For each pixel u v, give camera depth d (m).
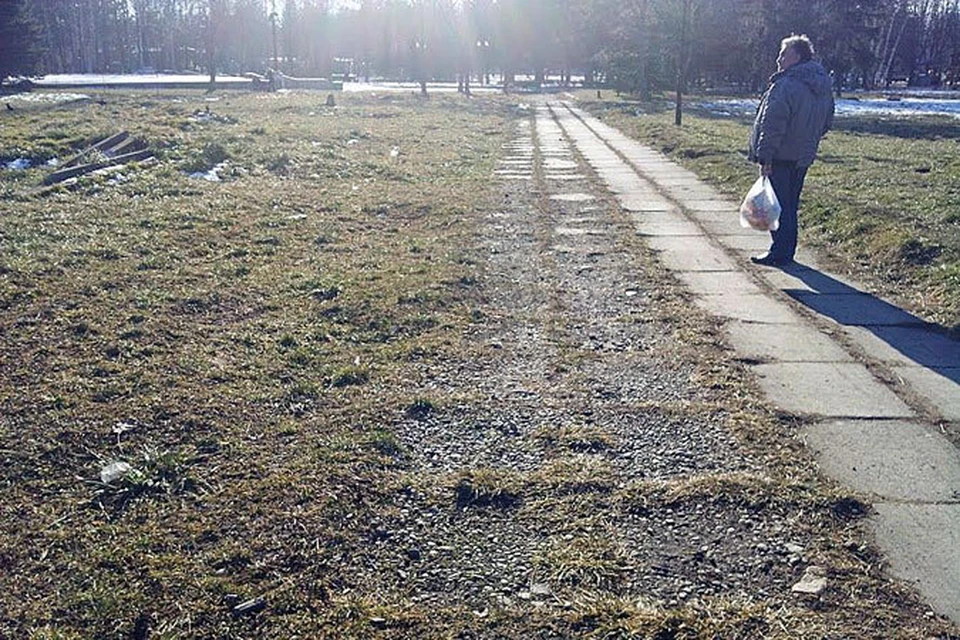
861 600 2.54
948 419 3.85
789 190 6.76
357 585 2.62
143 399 3.97
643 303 5.81
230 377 4.29
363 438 3.59
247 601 2.52
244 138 16.16
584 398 4.10
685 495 3.14
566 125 25.12
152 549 2.78
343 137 17.67
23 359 4.48
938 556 2.76
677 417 3.86
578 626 2.44
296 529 2.90
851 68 55.22
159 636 2.37
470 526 2.96
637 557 2.78
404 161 14.27
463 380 4.33
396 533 2.91
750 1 47.38
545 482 3.25
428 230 8.34
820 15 47.34
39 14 69.44
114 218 8.45
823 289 6.18
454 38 61.34
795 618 2.46
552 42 65.00
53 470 3.31
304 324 5.21
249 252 7.18
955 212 8.34
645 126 22.61
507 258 7.12
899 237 7.11
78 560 2.72
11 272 6.14
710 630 2.41
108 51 84.38
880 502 3.11
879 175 11.97
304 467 3.32
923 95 51.09
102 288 5.86
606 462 3.43
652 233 8.22
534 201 10.09
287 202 9.73
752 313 5.57
